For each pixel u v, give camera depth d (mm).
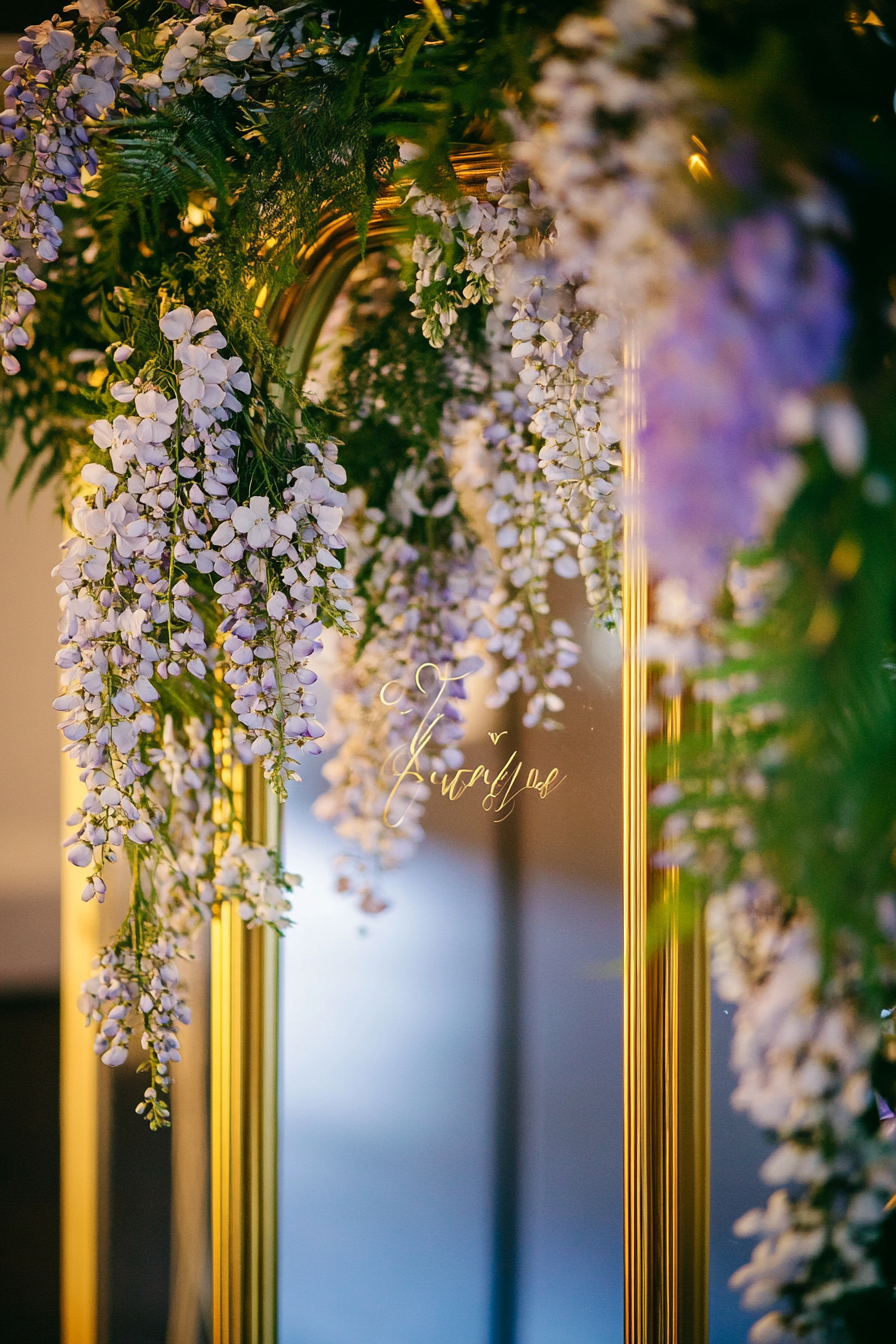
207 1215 1635
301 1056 1602
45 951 1767
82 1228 1688
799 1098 831
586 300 1142
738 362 426
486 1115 1546
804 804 395
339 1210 1587
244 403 1214
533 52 805
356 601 1572
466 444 1534
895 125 490
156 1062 1286
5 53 1655
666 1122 1339
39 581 1759
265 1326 1541
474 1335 1545
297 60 1164
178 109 1174
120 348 1147
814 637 395
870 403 416
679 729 1265
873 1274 812
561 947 1509
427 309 1229
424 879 1576
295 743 1173
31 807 1763
